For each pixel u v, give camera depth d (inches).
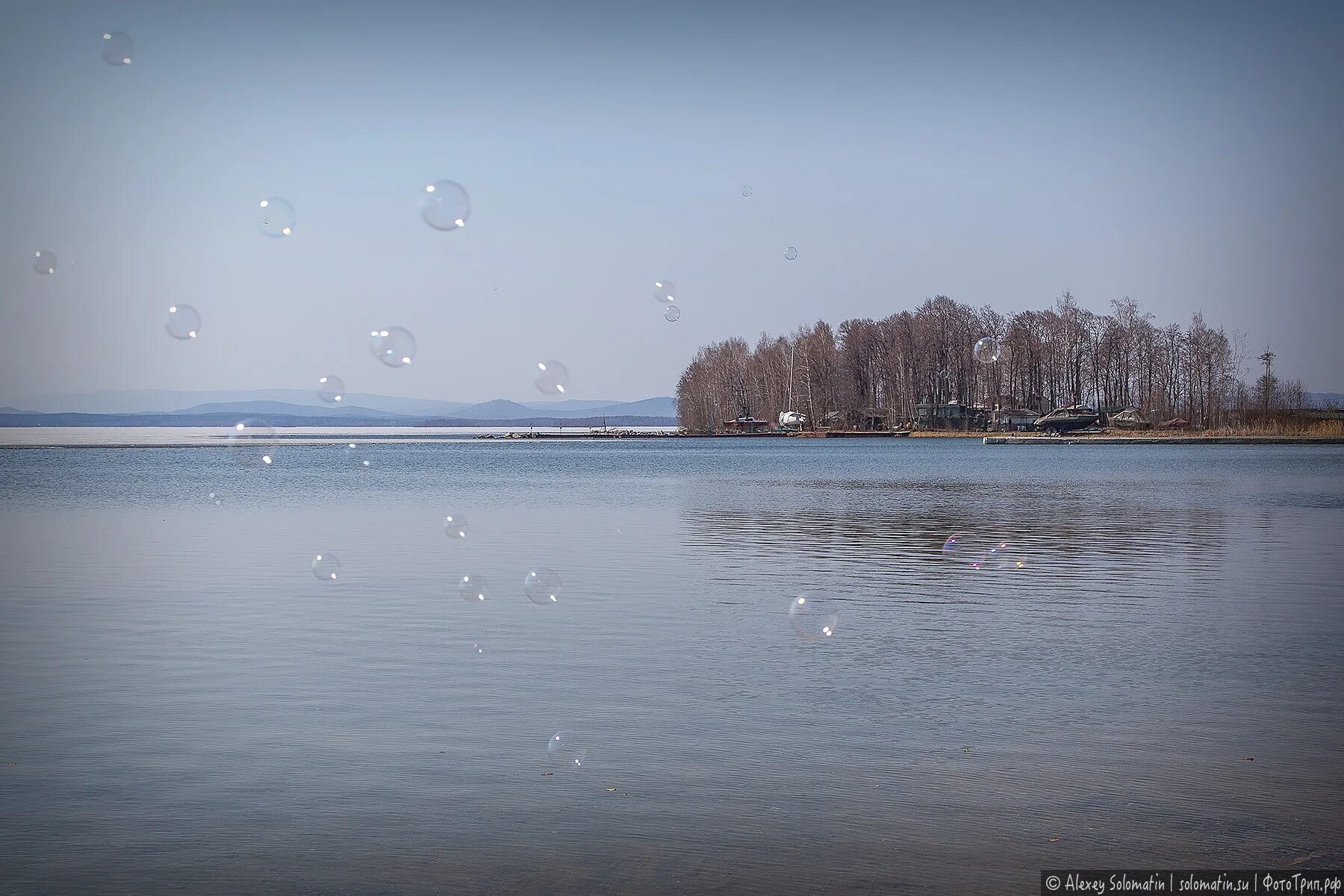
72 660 294.8
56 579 455.2
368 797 187.3
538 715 238.2
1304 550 562.9
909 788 191.0
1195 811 180.1
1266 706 244.2
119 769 201.9
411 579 453.1
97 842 168.2
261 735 222.7
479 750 213.2
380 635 331.0
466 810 181.0
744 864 159.9
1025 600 398.3
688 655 301.1
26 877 156.0
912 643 318.0
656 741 218.2
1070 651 305.7
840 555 544.4
